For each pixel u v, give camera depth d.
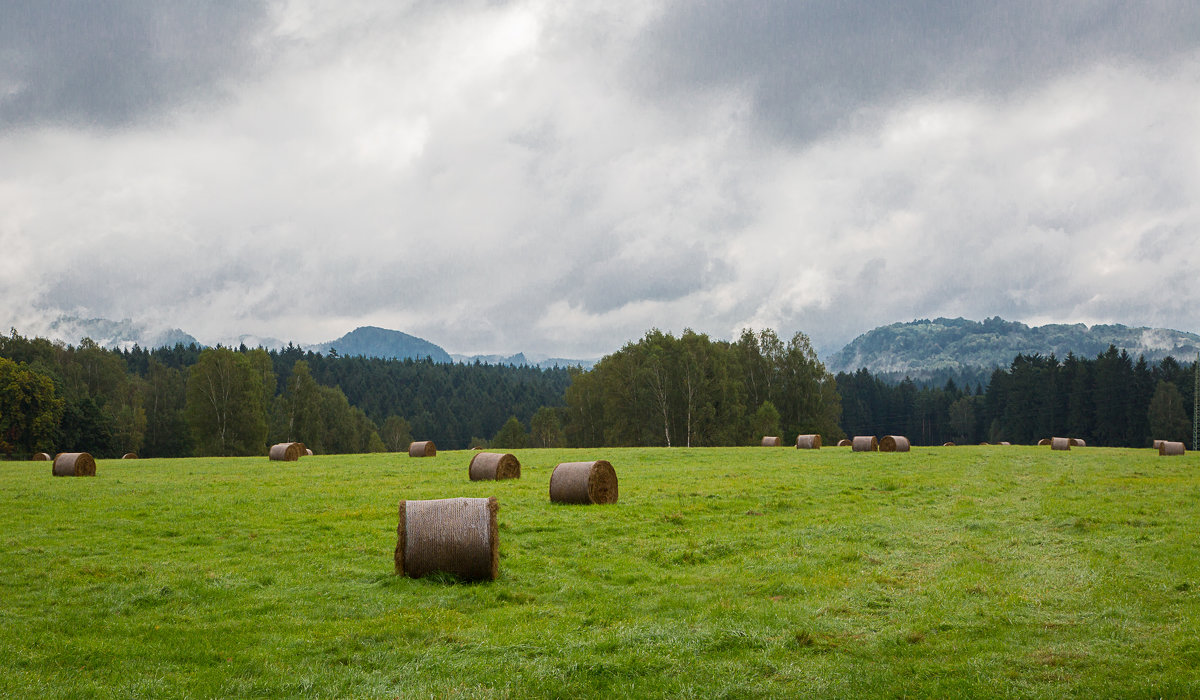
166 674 10.05
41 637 11.49
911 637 11.17
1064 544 18.31
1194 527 20.05
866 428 176.25
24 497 28.48
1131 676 9.48
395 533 20.08
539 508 24.55
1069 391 138.38
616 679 9.74
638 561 16.94
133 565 16.23
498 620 12.44
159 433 122.19
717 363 103.00
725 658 10.48
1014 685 9.30
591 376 121.38
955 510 24.56
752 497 27.25
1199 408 119.44
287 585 14.73
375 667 10.37
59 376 102.31
